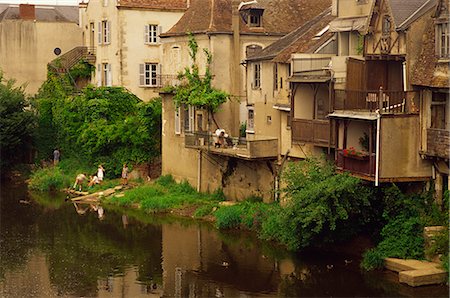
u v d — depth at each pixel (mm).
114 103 52719
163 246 34781
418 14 30422
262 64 39844
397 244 29438
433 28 29656
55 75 58750
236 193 40844
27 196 48531
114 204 44875
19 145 57062
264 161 38500
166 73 48188
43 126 57469
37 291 28609
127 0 55000
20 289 28844
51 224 39969
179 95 44562
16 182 54688
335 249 32438
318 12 47281
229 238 35625
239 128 44312
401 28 30031
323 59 34906
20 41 64000
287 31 45625
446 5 28453
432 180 30047
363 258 30219
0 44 63719
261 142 37531
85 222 40312
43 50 64500
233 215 37375
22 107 57781
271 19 45969
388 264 29016
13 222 40594
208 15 45219
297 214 30766
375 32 31859
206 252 33438
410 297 26156
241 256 32562
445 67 28453
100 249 34625
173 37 47188
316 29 38938
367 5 33719
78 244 35594
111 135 50125
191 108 44750
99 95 52812
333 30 35344
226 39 44156
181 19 47531
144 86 55594
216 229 37438
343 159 31469
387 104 30516
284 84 37719
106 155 51281
